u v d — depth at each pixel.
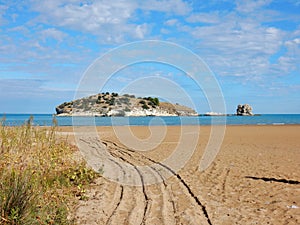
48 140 11.73
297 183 9.95
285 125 46.56
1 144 9.37
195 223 6.64
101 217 6.80
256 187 9.47
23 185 5.85
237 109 117.56
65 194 7.76
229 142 22.30
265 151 17.52
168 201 8.12
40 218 5.72
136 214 7.12
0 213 5.45
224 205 7.76
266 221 6.74
